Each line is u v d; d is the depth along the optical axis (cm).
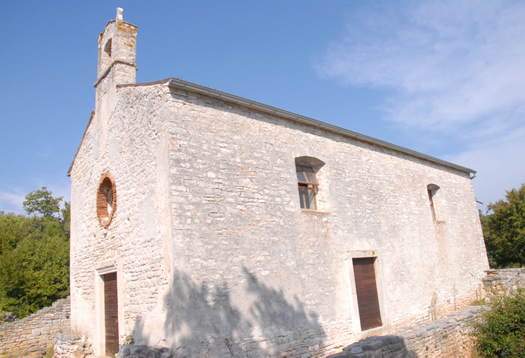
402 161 1377
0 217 2552
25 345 1180
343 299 993
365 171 1202
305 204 1037
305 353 859
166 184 754
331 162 1097
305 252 939
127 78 1051
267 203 891
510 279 1484
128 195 896
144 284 790
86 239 1107
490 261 2086
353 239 1080
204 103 841
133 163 891
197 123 816
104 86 1093
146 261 793
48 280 1669
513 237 1986
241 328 762
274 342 809
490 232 2097
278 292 849
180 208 743
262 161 912
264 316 807
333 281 983
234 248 799
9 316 1429
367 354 643
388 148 1320
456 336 865
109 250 961
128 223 882
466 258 1536
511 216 2005
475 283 1529
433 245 1383
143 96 885
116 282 950
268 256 855
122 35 1077
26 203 3169
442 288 1352
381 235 1177
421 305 1238
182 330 682
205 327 712
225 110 873
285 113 970
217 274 758
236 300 770
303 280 912
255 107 916
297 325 864
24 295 1595
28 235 2148
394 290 1159
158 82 831
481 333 859
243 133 892
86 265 1086
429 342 793
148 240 795
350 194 1123
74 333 1091
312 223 982
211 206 788
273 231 883
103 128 1070
